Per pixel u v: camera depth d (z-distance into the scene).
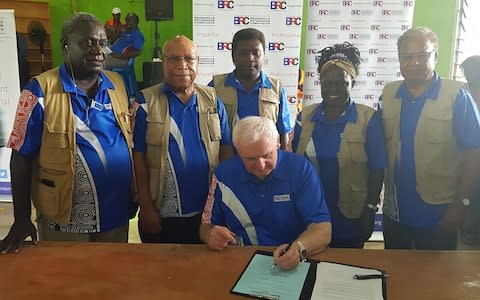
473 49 4.07
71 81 1.85
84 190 1.87
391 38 3.52
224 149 2.22
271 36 3.38
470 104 1.93
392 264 1.48
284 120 2.53
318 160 2.05
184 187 2.08
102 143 1.88
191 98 2.10
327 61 2.04
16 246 1.54
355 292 1.29
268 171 1.65
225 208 1.73
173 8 4.92
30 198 1.84
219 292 1.29
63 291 1.28
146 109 2.07
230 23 3.35
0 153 3.96
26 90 1.80
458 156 1.99
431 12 4.06
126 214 2.07
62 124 1.80
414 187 2.02
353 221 2.08
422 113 1.97
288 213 1.70
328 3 3.48
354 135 2.02
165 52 2.06
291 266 1.43
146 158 2.10
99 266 1.44
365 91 3.59
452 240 2.04
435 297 1.27
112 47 4.46
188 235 2.15
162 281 1.35
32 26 4.68
